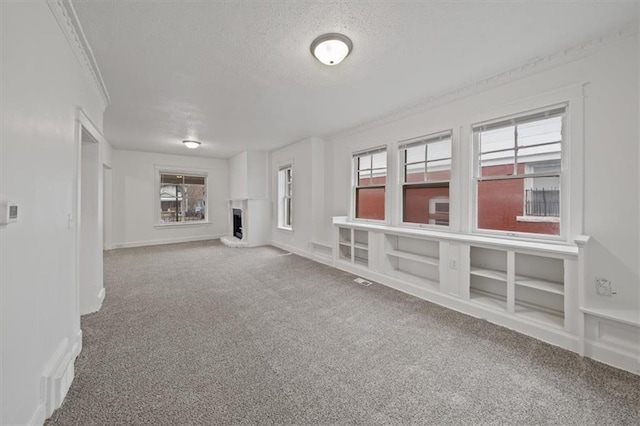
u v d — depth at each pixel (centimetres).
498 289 293
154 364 193
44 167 144
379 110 381
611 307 205
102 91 297
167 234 736
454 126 322
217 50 235
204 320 267
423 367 191
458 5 182
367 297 333
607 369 187
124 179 671
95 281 285
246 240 696
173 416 146
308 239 555
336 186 517
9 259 111
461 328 251
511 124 273
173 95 330
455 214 321
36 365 133
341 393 165
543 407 153
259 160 706
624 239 203
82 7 180
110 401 156
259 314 282
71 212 189
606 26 200
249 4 180
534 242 253
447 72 272
